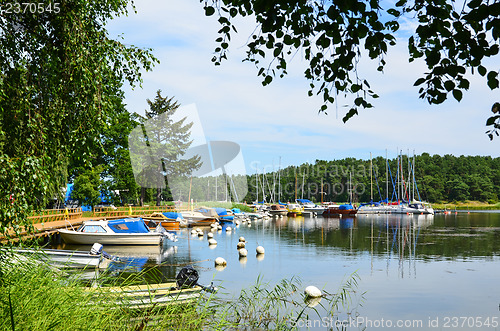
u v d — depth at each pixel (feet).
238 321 25.72
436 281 42.19
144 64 24.85
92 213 116.37
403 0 14.05
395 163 453.17
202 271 45.83
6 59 18.39
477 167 481.87
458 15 11.70
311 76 16.56
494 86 11.48
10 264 18.75
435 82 11.95
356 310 31.12
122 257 55.42
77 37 19.04
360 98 14.25
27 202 18.33
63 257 38.22
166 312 20.77
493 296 36.01
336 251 64.85
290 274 44.78
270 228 113.91
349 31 12.75
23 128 18.26
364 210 225.35
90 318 17.07
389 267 50.11
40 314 15.11
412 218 177.17
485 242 78.23
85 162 20.57
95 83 19.72
